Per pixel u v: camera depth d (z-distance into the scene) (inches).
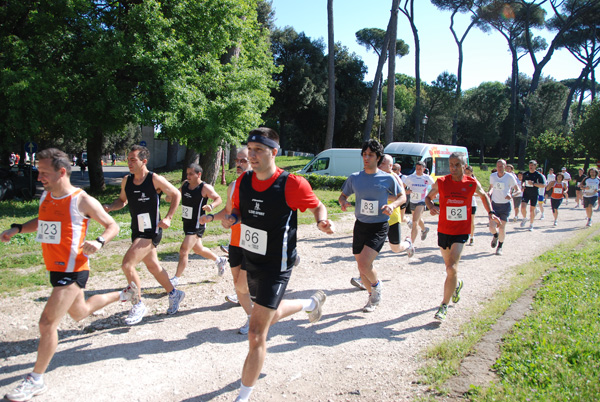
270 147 121.0
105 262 282.5
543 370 129.6
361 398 126.6
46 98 515.8
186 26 624.7
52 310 126.9
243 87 650.8
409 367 145.6
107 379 136.9
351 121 1856.5
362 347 163.0
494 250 360.2
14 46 516.4
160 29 562.6
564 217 612.1
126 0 606.5
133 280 173.5
